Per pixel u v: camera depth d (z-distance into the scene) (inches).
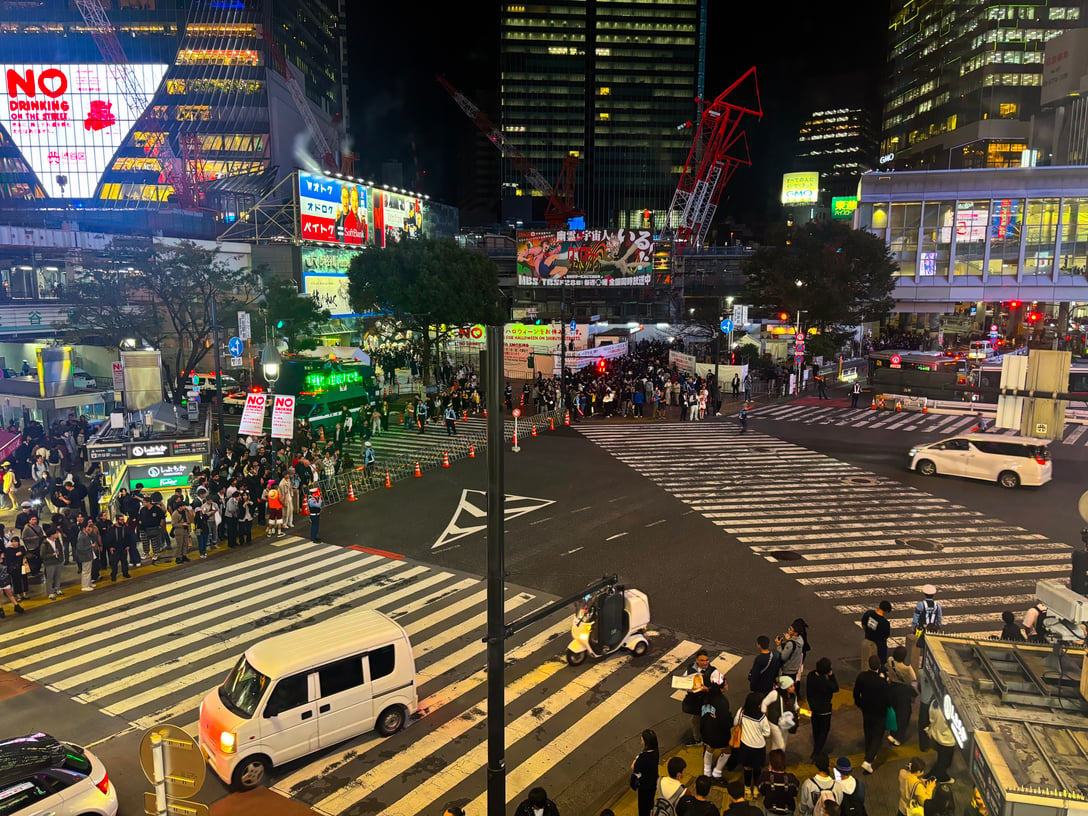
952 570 668.1
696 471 1043.3
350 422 1224.8
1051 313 2689.5
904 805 314.5
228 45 3710.6
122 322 1418.6
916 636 469.1
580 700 457.7
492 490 284.8
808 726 427.2
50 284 1968.5
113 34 3663.9
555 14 5925.2
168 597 623.8
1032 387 347.9
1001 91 4618.6
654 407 1518.2
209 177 3742.6
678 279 3149.6
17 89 3577.8
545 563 689.0
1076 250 2359.7
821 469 1056.8
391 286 1777.8
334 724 401.4
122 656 517.0
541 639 541.3
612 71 6013.8
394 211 2694.4
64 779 331.0
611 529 786.2
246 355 1775.3
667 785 302.0
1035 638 454.9
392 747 411.2
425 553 724.7
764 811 300.5
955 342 2453.2
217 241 2018.9
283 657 396.2
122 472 811.4
